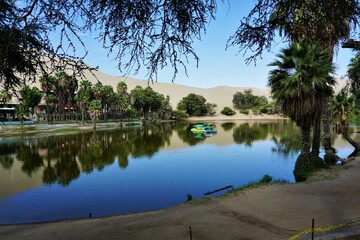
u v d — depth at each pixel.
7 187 17.33
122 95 95.44
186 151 32.03
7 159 27.88
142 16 2.65
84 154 30.70
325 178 13.72
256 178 18.31
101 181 18.58
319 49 16.17
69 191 16.30
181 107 127.81
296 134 50.53
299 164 16.61
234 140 42.44
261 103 145.75
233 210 9.41
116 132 59.56
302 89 14.82
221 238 7.08
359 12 2.75
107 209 12.95
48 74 2.72
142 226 8.30
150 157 28.25
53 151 33.06
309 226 7.58
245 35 2.96
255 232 7.37
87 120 85.38
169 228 8.01
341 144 33.78
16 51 2.71
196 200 10.81
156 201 14.02
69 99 64.06
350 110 31.75
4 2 2.52
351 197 10.34
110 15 2.63
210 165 23.30
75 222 9.43
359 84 10.52
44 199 14.85
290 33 3.09
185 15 2.71
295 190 11.59
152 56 2.78
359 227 6.60
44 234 8.27
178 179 18.72
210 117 132.75
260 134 51.97
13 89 3.06
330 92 15.56
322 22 2.96
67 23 2.56
